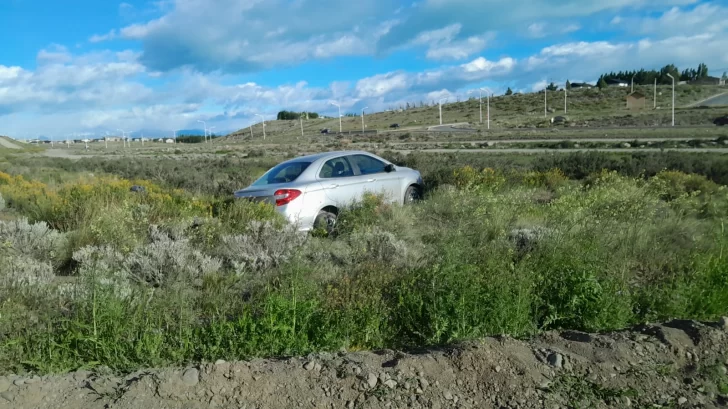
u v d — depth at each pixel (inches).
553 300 229.3
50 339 180.2
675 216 387.2
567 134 2834.6
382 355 182.2
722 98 5595.5
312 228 413.4
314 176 436.1
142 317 201.2
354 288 230.4
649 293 245.3
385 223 395.2
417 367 171.3
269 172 462.6
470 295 213.2
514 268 243.3
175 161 1878.7
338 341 196.7
